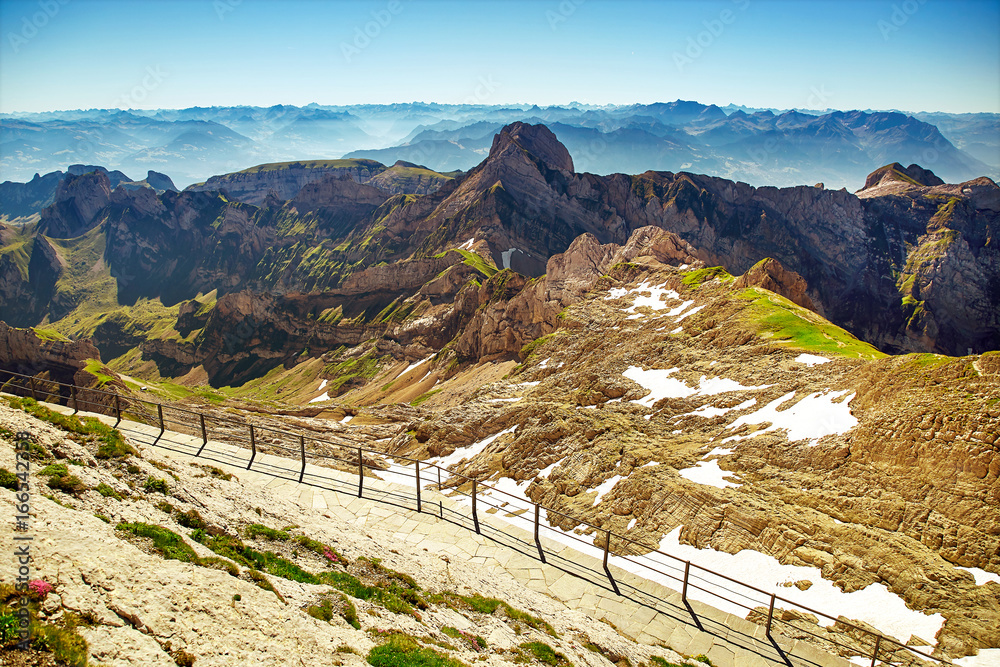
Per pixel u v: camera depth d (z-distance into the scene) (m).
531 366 98.81
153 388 133.88
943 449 27.92
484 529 22.69
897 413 30.97
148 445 25.14
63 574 10.37
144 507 14.53
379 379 191.88
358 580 15.24
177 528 14.13
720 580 28.33
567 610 18.38
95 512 13.20
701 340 63.00
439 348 190.50
